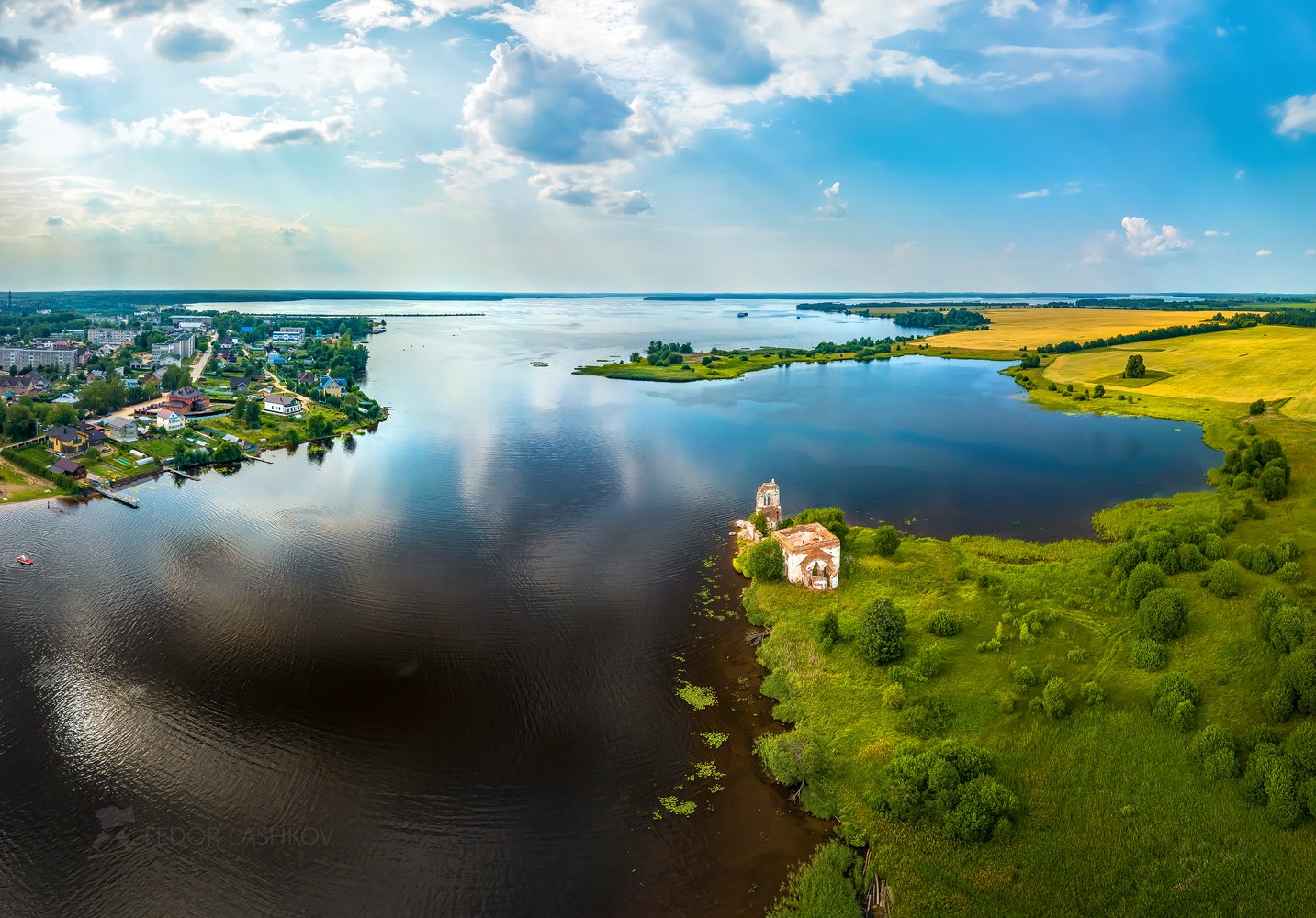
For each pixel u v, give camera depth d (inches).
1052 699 2945.4
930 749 2758.4
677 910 2331.4
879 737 2972.4
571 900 2370.8
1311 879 2192.4
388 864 2502.5
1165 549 3885.3
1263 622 3208.7
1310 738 2433.6
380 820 2687.0
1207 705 2876.5
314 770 2930.6
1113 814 2495.1
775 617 3946.9
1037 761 2738.7
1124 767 2662.4
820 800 2746.1
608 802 2768.2
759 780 2878.9
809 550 4158.5
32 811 2716.5
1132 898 2229.3
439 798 2790.4
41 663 3629.4
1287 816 2341.3
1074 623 3595.0
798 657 3558.1
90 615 4089.6
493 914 2321.6
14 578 4534.9
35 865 2490.2
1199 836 2380.7
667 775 2908.5
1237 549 4040.4
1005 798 2500.0
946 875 2375.7
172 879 2442.2
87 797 2790.4
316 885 2423.7
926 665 3297.2
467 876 2459.4
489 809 2738.7
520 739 3110.2
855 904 2299.5
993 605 3855.8
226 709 3297.2
